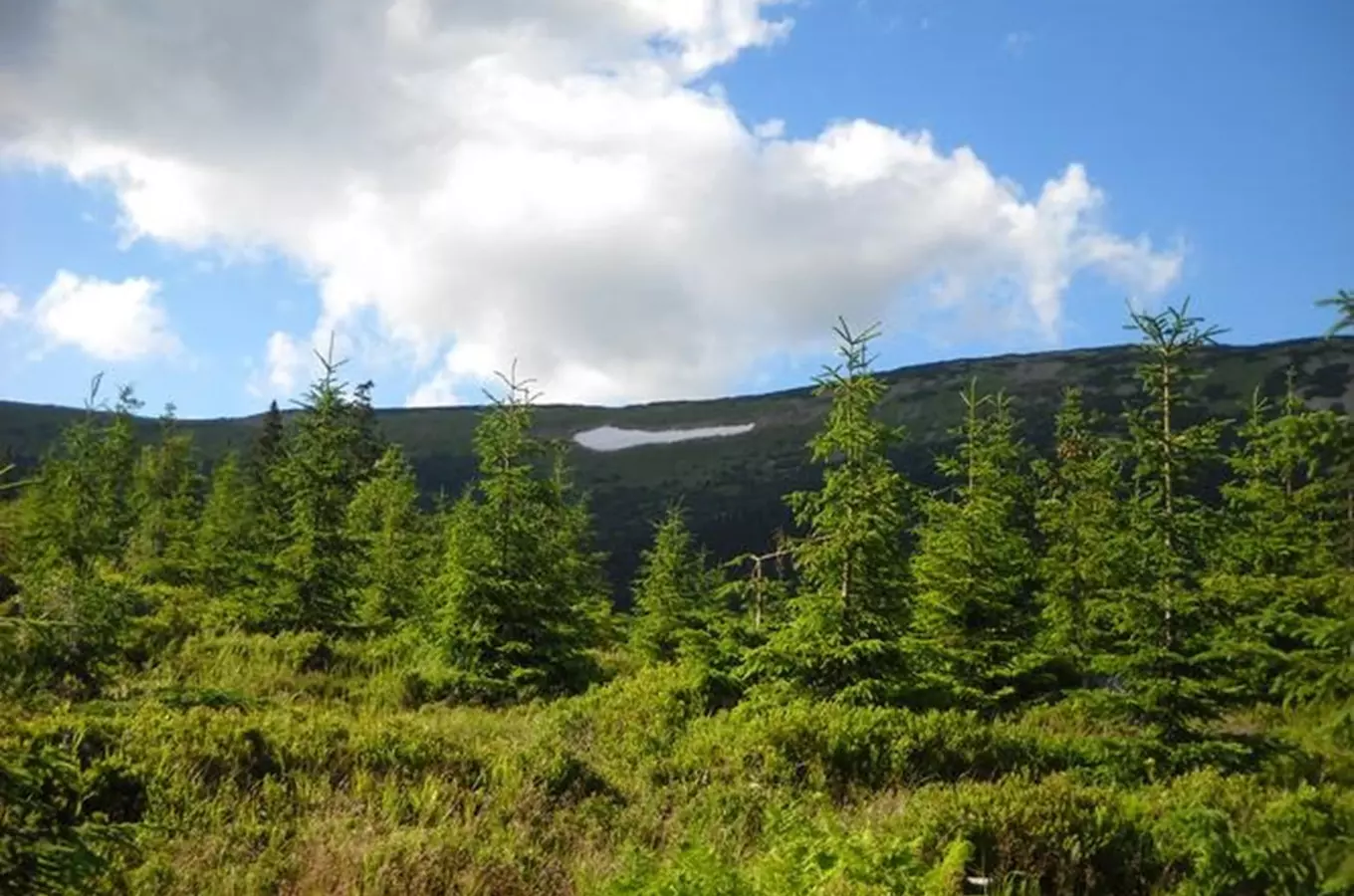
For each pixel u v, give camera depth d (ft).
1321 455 22.49
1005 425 78.54
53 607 48.55
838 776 36.37
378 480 123.24
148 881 21.61
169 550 107.45
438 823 26.66
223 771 28.76
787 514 398.83
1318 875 20.04
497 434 71.82
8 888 16.19
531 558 68.80
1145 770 41.60
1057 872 25.21
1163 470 48.39
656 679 55.11
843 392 55.88
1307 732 23.22
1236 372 497.87
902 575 54.49
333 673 65.10
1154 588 47.26
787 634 52.90
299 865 23.02
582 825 28.63
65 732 28.35
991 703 58.70
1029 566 72.79
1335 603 23.26
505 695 62.59
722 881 21.43
